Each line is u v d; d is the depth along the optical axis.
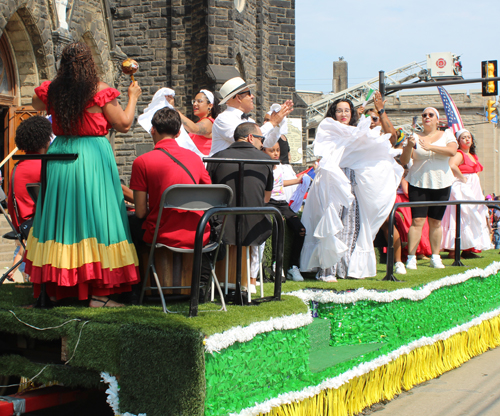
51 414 3.94
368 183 5.50
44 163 3.45
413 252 6.36
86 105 3.45
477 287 6.73
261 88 20.58
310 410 3.63
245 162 3.76
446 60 36.44
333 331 4.80
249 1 19.77
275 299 3.80
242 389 3.10
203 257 3.79
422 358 5.30
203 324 2.91
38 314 3.28
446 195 6.46
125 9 19.64
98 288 3.48
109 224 3.45
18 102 14.20
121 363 2.99
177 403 2.81
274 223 5.49
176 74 19.23
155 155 3.69
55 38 14.44
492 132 37.62
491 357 6.46
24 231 3.99
